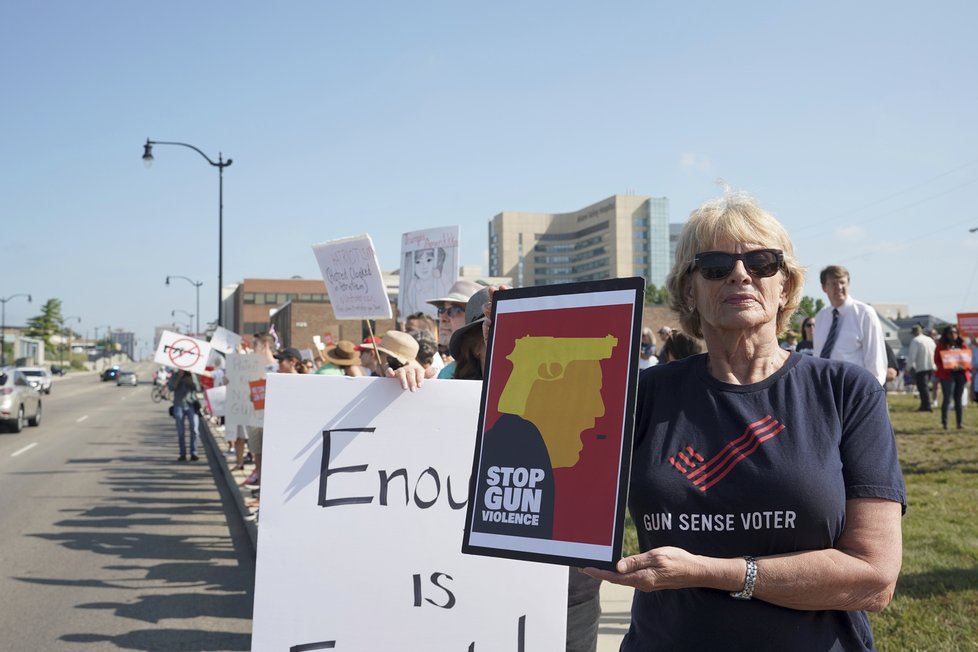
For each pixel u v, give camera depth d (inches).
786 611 73.1
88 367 5703.7
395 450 113.9
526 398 80.4
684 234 85.6
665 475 77.6
